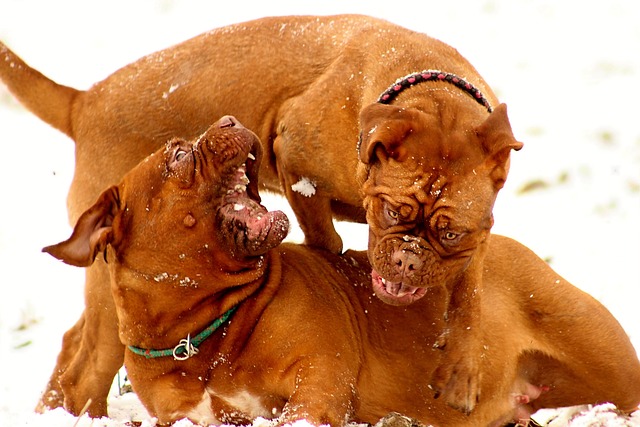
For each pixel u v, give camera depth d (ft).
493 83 70.13
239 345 33.40
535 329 36.88
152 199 33.19
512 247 37.55
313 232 37.81
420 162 31.19
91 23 81.35
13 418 34.12
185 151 33.58
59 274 54.80
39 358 47.65
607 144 61.77
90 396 38.75
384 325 35.50
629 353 37.04
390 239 31.24
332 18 40.06
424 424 34.96
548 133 63.46
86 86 74.02
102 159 39.19
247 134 33.35
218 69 39.60
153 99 39.52
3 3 85.25
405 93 34.12
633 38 73.72
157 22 80.89
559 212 56.34
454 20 77.97
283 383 32.89
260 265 33.76
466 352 33.40
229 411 33.60
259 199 34.83
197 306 33.47
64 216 60.39
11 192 62.75
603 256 52.24
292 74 38.83
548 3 78.43
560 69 70.85
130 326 33.73
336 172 36.37
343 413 32.45
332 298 34.73
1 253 57.06
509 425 37.11
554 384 37.52
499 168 31.35
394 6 80.38
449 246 31.22
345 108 36.37
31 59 77.46
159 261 33.17
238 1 82.23
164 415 33.86
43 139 68.59
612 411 35.78
